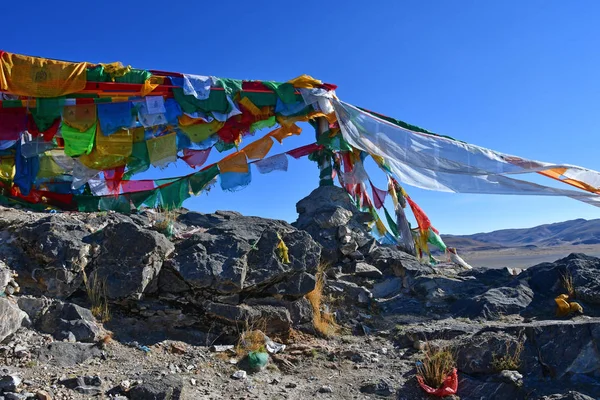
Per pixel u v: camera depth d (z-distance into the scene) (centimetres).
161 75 1099
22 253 841
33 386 585
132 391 591
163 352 757
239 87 1167
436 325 920
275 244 937
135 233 859
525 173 1138
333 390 689
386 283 1198
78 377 608
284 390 682
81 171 1132
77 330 726
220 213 1388
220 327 843
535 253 6969
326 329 901
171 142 1145
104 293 815
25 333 702
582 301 970
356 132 1239
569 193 1148
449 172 1169
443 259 1603
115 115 1064
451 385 677
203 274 852
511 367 706
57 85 1004
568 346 713
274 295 908
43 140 1100
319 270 1080
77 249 829
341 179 1482
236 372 715
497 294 1030
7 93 1000
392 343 869
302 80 1223
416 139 1198
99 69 1038
